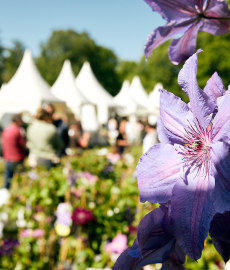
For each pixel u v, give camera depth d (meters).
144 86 38.44
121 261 0.46
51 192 3.96
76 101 15.30
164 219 0.48
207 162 0.48
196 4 0.70
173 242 0.48
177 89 35.41
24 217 3.80
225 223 0.45
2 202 3.97
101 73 39.12
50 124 5.73
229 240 0.45
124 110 19.61
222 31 0.73
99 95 17.70
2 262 3.48
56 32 39.72
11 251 3.50
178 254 0.49
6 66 45.16
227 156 0.45
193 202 0.47
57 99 13.49
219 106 0.49
